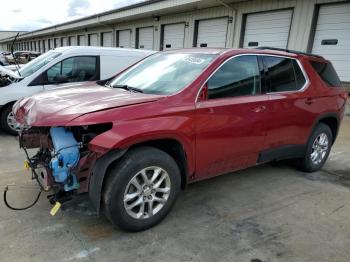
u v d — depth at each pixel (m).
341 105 4.81
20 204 3.22
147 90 3.27
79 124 2.47
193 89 3.04
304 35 10.52
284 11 11.13
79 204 3.29
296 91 4.04
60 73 6.30
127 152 2.68
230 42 13.22
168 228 2.94
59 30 29.78
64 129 2.76
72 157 2.60
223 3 12.35
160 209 2.92
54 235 2.73
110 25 22.36
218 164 3.34
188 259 2.52
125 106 2.70
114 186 2.58
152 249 2.62
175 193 2.98
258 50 3.72
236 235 2.88
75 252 2.53
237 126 3.33
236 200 3.62
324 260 2.59
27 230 2.79
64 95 3.18
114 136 2.50
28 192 3.50
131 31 20.19
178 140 2.88
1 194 3.43
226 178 4.29
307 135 4.32
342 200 3.76
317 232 3.01
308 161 4.51
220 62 3.28
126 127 2.57
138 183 2.72
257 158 3.75
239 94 3.41
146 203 2.83
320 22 10.23
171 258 2.52
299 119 4.09
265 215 3.29
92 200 2.62
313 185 4.19
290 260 2.57
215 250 2.65
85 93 3.23
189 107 2.95
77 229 2.85
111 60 6.92
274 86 3.80
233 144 3.36
